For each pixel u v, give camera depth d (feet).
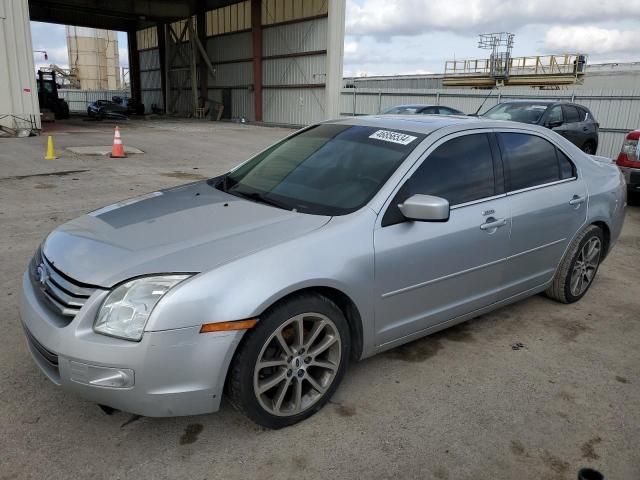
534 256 12.92
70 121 103.40
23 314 8.84
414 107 50.11
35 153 44.42
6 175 33.12
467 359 11.53
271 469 8.02
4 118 62.69
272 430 8.91
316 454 8.38
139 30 149.59
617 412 9.76
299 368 8.91
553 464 8.34
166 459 8.15
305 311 8.71
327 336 9.23
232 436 8.74
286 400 9.15
